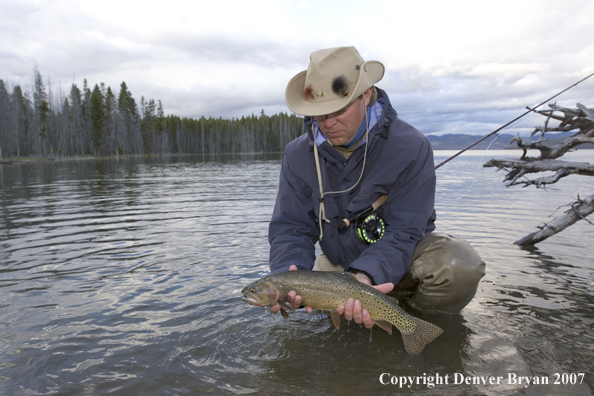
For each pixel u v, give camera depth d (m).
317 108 2.66
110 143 86.88
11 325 3.03
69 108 86.50
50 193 13.24
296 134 132.88
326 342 2.80
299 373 2.38
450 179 17.58
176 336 2.85
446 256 3.05
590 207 5.21
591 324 2.98
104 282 4.01
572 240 5.84
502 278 4.11
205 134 130.12
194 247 5.45
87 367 2.44
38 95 69.94
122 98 98.75
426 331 2.50
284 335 2.89
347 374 2.38
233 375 2.36
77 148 82.31
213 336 2.85
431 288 3.14
